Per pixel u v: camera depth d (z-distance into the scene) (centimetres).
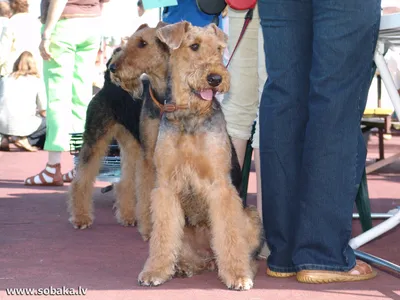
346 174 434
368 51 421
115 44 1389
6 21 1537
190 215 489
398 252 562
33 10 1473
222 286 450
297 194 458
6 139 1354
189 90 450
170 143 454
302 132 453
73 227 662
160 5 573
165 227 459
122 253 552
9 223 675
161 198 461
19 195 846
